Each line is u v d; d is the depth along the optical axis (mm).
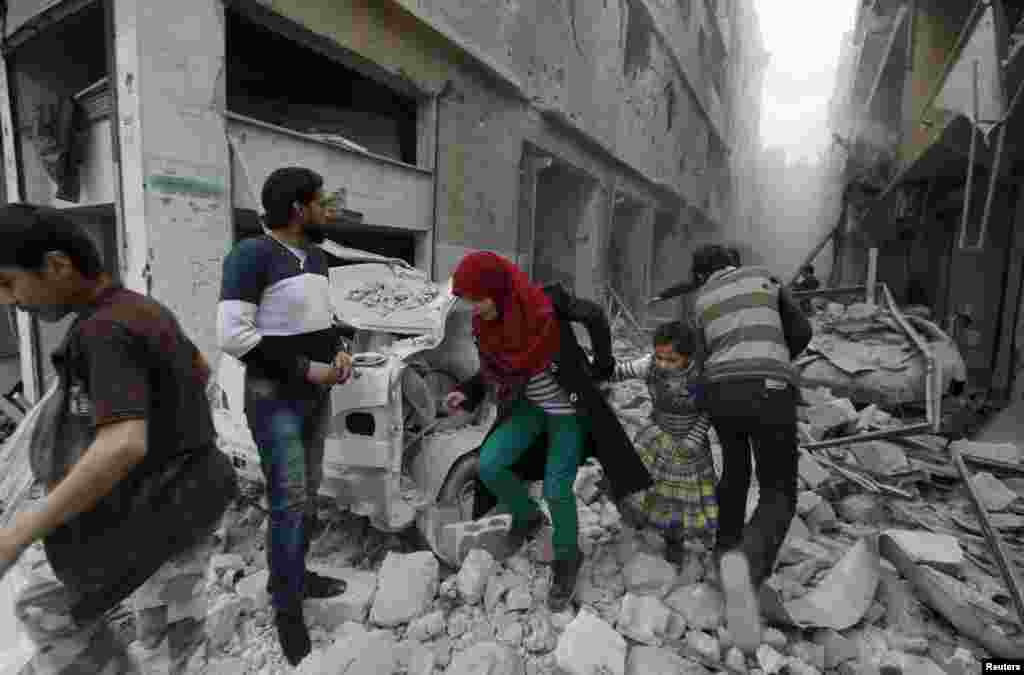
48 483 1296
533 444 2486
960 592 2311
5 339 6160
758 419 2189
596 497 3336
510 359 2197
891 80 12891
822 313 8016
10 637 1862
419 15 6277
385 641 1917
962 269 8508
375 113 7855
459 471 2764
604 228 12930
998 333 7758
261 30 6535
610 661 1872
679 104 17812
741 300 2387
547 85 9570
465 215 7777
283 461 1995
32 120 5578
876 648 2100
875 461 3988
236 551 2693
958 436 5160
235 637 2068
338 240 8125
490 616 2197
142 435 1187
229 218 4477
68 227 1215
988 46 5219
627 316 13203
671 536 2590
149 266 4035
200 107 4242
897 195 11977
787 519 2209
